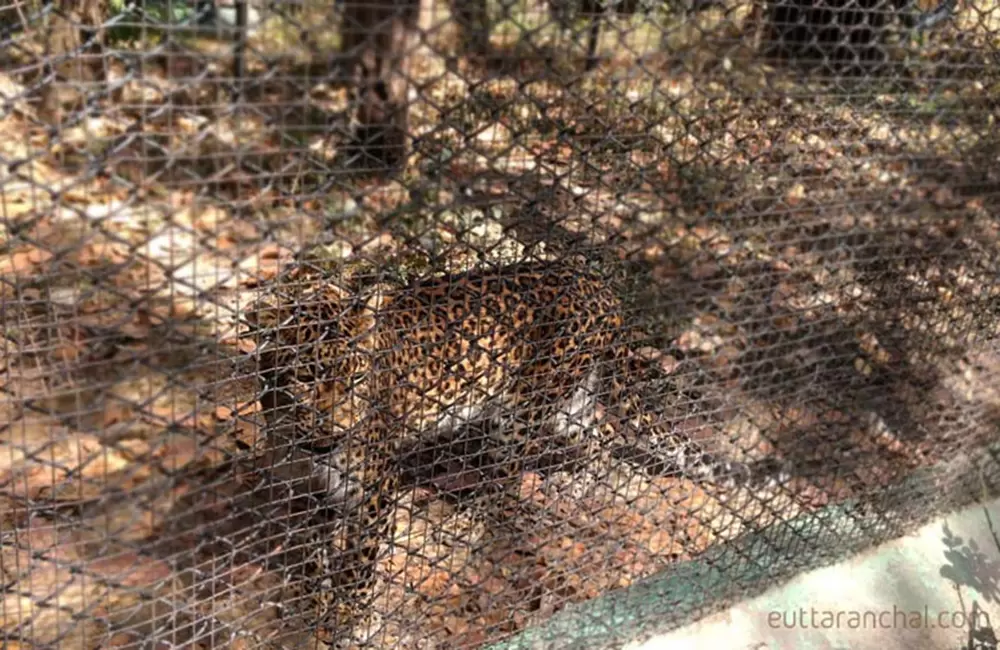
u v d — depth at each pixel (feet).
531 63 5.39
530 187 6.17
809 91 6.77
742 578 9.32
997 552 10.47
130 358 5.46
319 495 8.13
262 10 4.55
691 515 8.99
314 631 7.86
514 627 8.44
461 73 5.19
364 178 5.65
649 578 8.89
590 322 8.81
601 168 6.70
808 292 7.91
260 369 8.49
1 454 8.07
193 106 4.81
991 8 7.45
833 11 6.61
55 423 6.23
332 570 7.89
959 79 7.48
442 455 8.59
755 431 9.57
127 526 5.98
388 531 8.59
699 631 9.08
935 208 8.05
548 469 8.92
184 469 5.99
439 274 8.23
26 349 6.86
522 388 8.77
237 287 7.82
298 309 8.30
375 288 8.08
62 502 6.96
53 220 5.41
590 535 8.93
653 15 5.75
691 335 8.68
